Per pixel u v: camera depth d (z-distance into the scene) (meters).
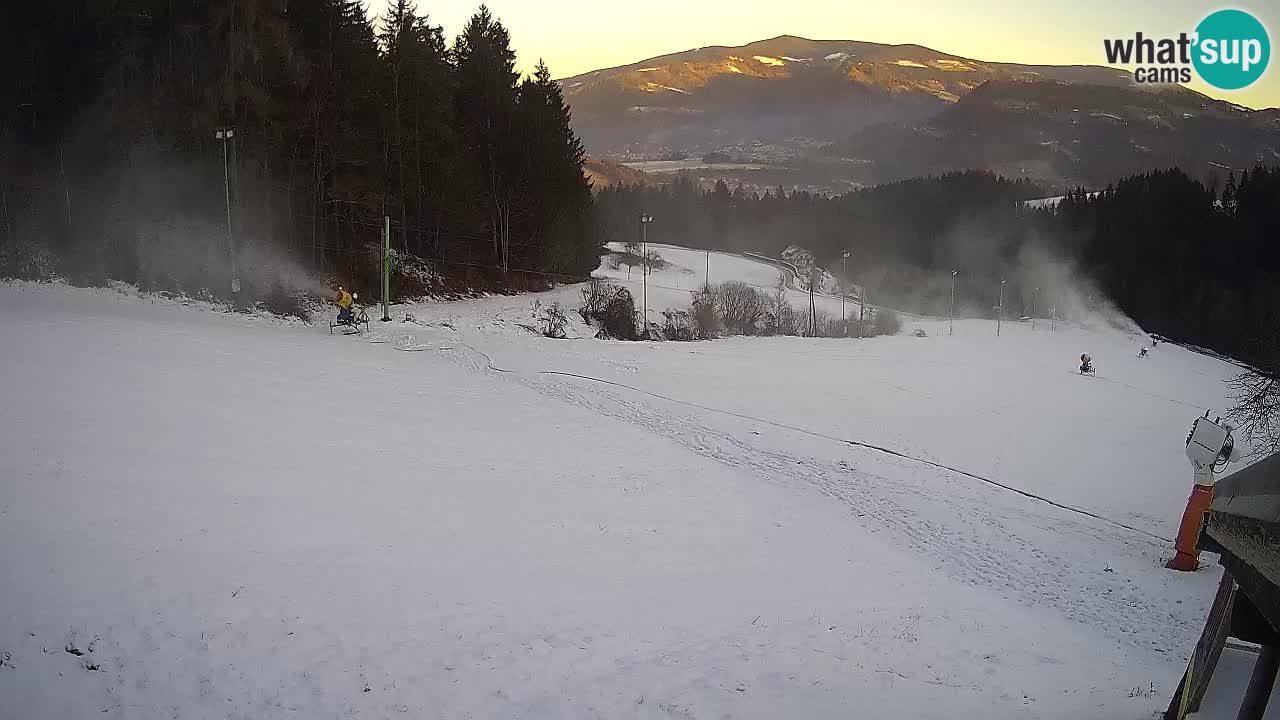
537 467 20.56
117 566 11.50
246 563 12.37
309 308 52.19
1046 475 28.02
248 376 25.52
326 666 9.83
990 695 10.04
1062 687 10.46
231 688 9.18
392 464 18.97
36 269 40.81
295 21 60.44
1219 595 6.06
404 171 69.31
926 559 16.91
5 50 45.19
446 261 72.56
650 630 11.79
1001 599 14.77
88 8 47.28
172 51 49.88
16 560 11.13
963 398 44.53
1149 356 96.38
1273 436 28.72
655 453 23.62
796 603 13.45
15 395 18.86
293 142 58.66
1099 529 20.70
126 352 25.56
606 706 9.38
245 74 52.03
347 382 27.33
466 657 10.38
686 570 14.60
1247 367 32.47
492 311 63.72
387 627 11.01
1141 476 29.45
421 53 71.50
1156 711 9.22
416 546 14.20
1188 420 45.75
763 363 48.03
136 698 8.84
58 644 9.52
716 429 28.41
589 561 14.54
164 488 14.81
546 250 81.81
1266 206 156.12
